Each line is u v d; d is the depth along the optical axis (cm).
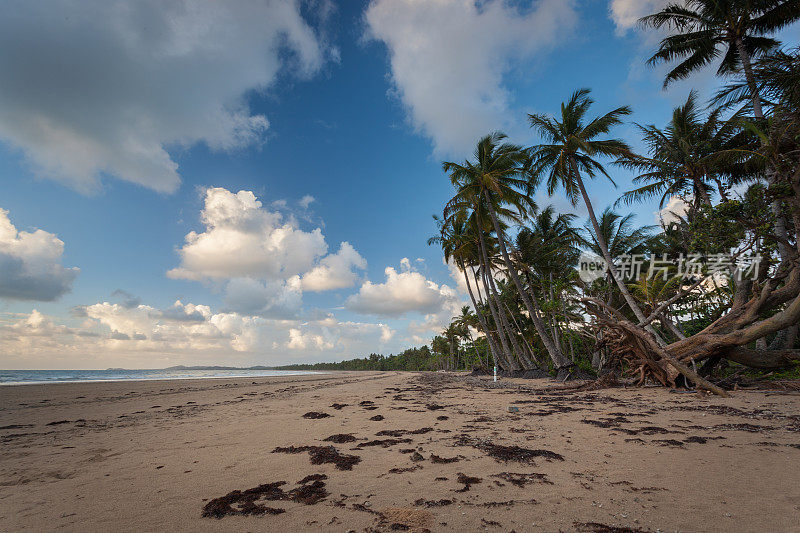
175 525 296
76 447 594
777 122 1160
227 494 365
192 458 505
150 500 354
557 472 405
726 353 1270
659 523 278
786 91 1209
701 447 495
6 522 310
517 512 303
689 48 1850
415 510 311
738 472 393
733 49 1802
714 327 1314
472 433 618
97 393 1770
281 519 302
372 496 348
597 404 959
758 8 1647
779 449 475
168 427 760
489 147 2553
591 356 2827
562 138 2138
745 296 1366
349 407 1005
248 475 425
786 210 1085
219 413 958
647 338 1276
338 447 545
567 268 2803
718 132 1734
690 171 1806
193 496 362
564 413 816
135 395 1634
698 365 1339
